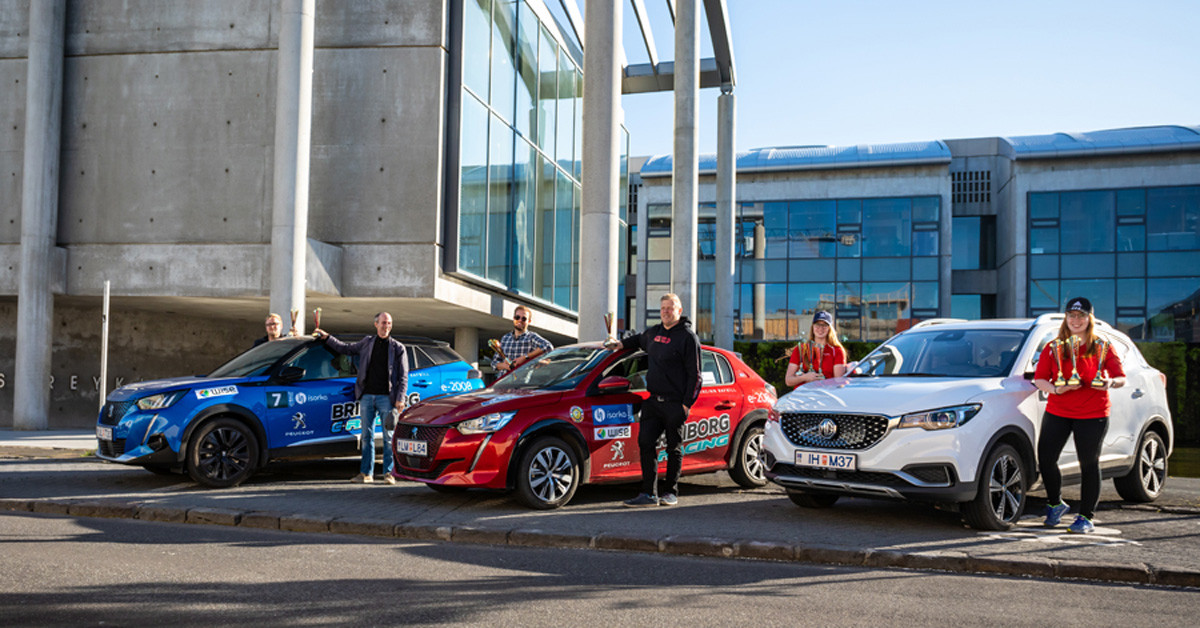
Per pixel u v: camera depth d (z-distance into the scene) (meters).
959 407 7.59
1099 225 37.66
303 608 4.95
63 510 8.45
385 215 19.47
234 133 19.36
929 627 4.80
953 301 44.50
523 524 7.70
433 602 5.16
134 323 23.48
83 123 19.78
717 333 28.78
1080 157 38.03
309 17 16.94
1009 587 5.84
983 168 44.44
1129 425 9.30
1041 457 7.93
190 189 19.41
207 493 9.39
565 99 28.42
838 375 9.33
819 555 6.68
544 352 10.33
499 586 5.62
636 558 6.71
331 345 10.73
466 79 20.39
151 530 7.49
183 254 19.09
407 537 7.57
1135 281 37.03
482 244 21.52
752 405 10.47
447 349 12.58
